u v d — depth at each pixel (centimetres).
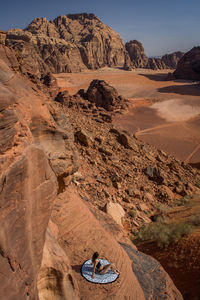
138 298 540
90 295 502
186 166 2439
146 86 10862
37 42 13688
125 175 1602
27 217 309
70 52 14825
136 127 5503
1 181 261
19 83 498
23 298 274
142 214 1273
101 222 892
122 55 19688
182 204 1441
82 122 2375
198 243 834
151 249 926
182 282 718
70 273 448
